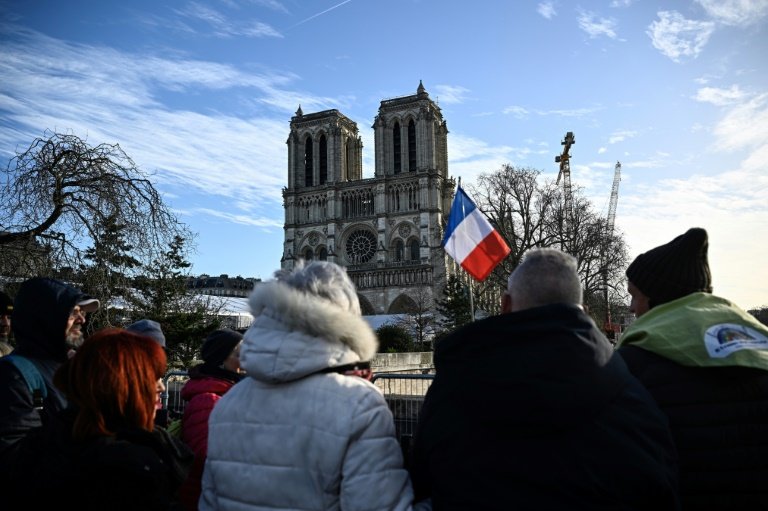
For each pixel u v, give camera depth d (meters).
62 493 3.22
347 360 3.35
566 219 65.88
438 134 125.25
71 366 3.45
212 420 3.63
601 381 2.80
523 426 2.77
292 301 3.27
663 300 3.95
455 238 13.23
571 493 2.71
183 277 36.44
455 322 74.81
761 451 3.29
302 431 3.18
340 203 122.31
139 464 3.14
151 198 19.31
